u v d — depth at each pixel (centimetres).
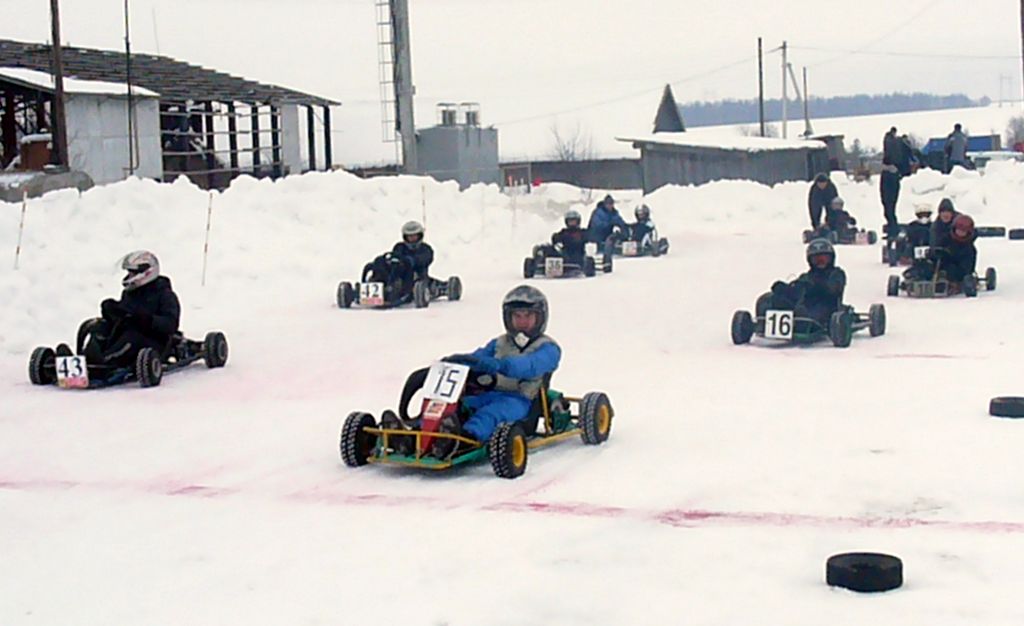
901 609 603
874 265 2520
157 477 946
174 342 1436
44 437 1113
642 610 617
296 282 2211
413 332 1722
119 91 3716
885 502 792
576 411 1129
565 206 3750
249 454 1012
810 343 1531
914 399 1134
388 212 2722
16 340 1617
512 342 988
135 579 701
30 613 653
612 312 1883
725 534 738
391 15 3719
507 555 713
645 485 859
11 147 3672
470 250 2778
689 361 1413
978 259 2452
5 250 1914
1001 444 933
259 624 622
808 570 667
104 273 1925
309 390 1309
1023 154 5234
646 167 5131
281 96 4694
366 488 883
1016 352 1395
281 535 774
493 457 885
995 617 589
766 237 3384
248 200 2505
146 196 2273
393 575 686
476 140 4891
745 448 959
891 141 2892
